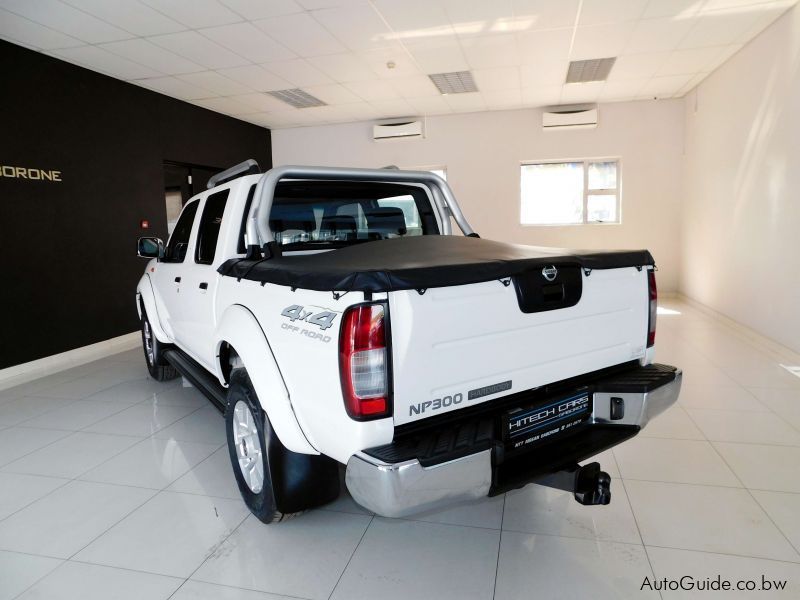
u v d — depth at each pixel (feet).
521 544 5.89
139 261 19.77
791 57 13.92
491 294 4.71
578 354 5.47
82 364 15.57
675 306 22.56
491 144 26.07
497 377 4.83
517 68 18.98
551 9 13.92
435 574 5.41
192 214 9.57
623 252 5.96
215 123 24.38
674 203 24.48
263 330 5.51
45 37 14.78
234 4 13.08
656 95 23.34
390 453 4.14
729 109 18.31
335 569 5.54
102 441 9.34
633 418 5.57
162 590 5.29
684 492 6.93
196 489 7.46
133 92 19.61
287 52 16.67
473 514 6.55
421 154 27.02
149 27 14.34
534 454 5.11
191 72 18.31
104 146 18.28
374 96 22.44
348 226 7.98
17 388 13.05
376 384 4.14
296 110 24.47
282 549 5.93
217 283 7.11
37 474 8.07
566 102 24.30
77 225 17.15
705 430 9.00
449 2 13.34
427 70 18.98
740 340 16.01
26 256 15.42
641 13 14.26
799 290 13.48
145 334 12.91
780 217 14.56
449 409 4.57
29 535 6.38
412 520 6.47
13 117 15.15
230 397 6.57
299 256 6.18
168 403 11.43
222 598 5.15
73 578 5.53
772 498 6.72
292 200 7.34
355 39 15.75
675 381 5.87
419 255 5.59
